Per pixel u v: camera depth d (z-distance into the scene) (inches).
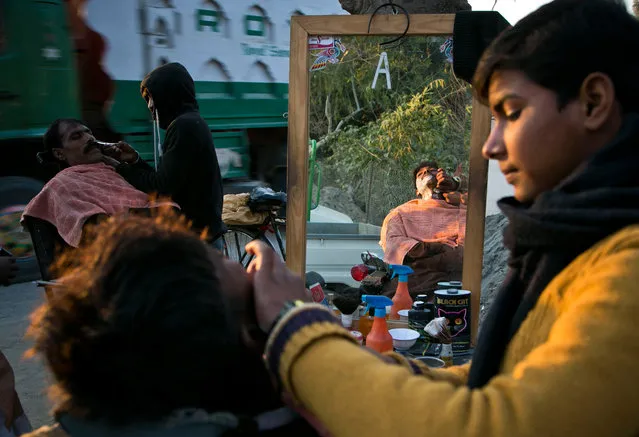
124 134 188.9
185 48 191.9
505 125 26.1
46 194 93.7
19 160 174.2
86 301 22.2
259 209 154.1
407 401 20.4
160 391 21.5
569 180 24.0
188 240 23.4
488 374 27.4
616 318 20.0
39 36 170.6
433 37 82.2
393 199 87.5
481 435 19.3
